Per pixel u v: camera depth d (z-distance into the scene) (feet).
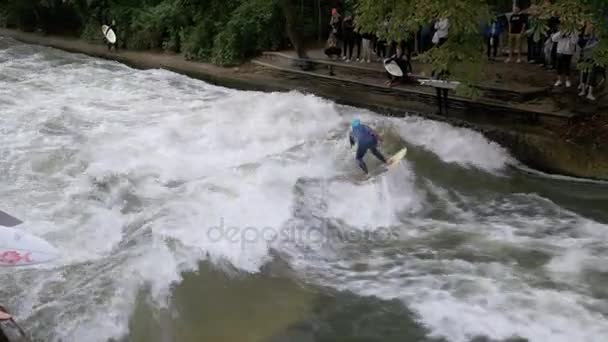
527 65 50.85
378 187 35.73
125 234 30.30
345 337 24.49
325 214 33.71
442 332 24.57
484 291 26.91
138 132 45.29
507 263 29.19
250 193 34.24
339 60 59.82
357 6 47.21
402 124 44.16
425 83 43.83
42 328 23.77
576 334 24.03
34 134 44.86
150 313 25.29
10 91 58.08
